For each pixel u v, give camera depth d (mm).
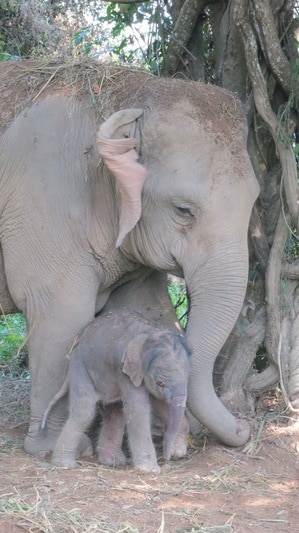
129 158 4637
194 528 3773
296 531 3852
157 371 4387
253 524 3906
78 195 4957
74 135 4977
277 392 5609
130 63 5758
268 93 5465
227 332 4703
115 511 3934
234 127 4820
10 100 5191
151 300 5484
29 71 5277
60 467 4629
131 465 4789
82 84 5090
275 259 5402
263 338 5465
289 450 4887
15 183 5016
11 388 6684
